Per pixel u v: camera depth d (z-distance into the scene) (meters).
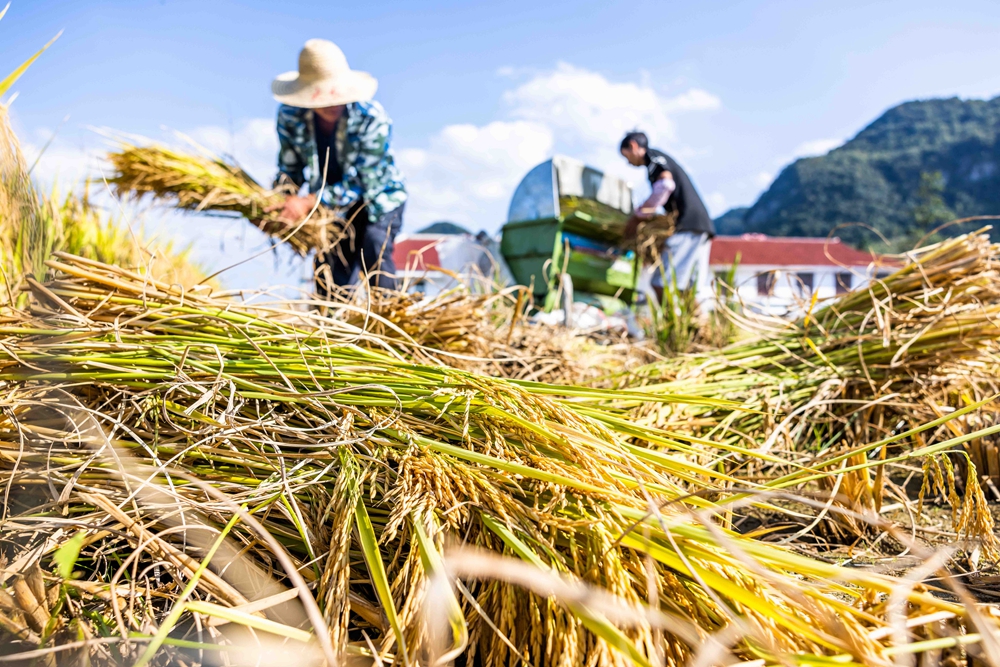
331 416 1.49
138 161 4.32
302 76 4.29
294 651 0.99
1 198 2.14
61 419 1.50
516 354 3.12
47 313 1.72
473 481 1.25
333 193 4.34
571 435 1.33
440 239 4.87
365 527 1.11
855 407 2.66
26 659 0.95
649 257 7.07
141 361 1.55
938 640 0.84
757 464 2.25
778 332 3.28
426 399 1.53
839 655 0.87
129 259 4.20
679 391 2.59
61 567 0.81
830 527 1.90
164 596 1.15
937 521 1.95
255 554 1.25
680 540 1.05
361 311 1.96
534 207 7.32
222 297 2.01
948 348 2.62
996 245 2.79
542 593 0.98
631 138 7.25
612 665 0.87
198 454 1.41
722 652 0.90
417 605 0.98
